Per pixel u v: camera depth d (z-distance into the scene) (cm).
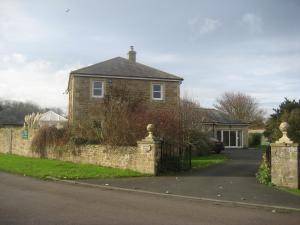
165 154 1919
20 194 1231
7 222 841
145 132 2175
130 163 1947
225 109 7581
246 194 1297
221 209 1061
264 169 1664
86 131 2361
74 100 3278
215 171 2023
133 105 2786
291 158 1505
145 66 3656
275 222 909
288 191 1394
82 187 1444
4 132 3350
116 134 2122
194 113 3216
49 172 1816
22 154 2970
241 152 3853
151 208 1048
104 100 2947
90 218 899
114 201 1144
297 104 2397
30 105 8200
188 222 884
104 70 3400
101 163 2131
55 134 2544
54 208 1009
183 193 1305
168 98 3475
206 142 3338
